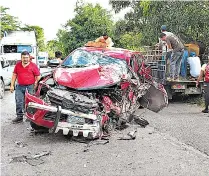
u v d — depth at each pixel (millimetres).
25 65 6082
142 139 5160
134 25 18781
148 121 6512
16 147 4621
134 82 6098
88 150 4527
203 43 10828
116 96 5578
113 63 6543
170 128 5926
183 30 11844
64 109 4707
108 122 5445
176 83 8852
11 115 6977
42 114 4730
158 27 13289
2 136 5199
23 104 6141
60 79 5176
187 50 9234
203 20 11406
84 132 4809
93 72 5375
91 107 4844
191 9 11547
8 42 15898
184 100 9555
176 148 4699
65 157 4227
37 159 4133
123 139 5113
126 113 5891
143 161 4117
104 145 4785
